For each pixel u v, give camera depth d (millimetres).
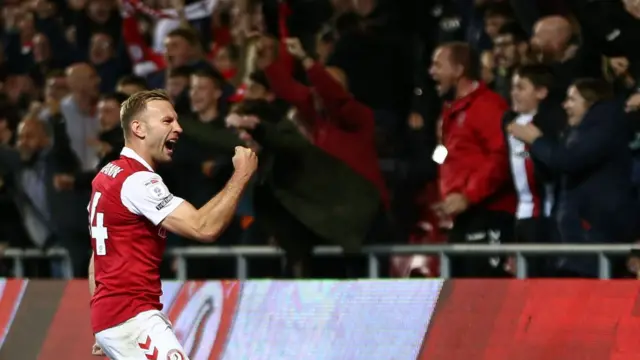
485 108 21469
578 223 20047
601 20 21422
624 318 16672
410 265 22922
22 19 33750
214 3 29578
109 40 30375
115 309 15812
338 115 22562
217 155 23000
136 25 30203
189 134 22172
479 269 21969
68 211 25797
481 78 22109
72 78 27688
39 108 29016
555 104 20672
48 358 22625
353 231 21141
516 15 23500
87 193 25906
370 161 22750
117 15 31219
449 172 21781
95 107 27984
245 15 26359
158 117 15961
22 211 27516
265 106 21578
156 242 15961
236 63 26938
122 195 15719
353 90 24469
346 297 19328
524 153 20953
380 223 21797
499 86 23297
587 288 17156
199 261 24703
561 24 21047
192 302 21156
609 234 19875
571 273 20438
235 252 23203
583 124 19750
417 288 18688
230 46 27109
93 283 16750
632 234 19938
